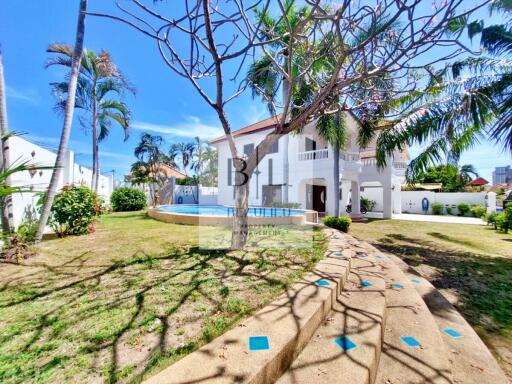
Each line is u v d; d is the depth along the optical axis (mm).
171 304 2828
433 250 8047
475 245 8844
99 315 2582
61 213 6906
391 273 4801
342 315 2877
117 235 7023
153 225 9180
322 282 3365
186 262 4461
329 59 6375
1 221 5133
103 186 18719
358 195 18031
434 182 30969
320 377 1889
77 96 13789
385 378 2174
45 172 8398
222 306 2779
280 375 1926
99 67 13648
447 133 7602
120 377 1733
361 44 3453
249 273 3885
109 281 3531
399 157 23812
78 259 4613
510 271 5938
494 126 6945
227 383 1562
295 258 4746
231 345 1974
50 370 1806
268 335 2109
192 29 3537
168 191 25766
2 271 3945
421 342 2695
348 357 2117
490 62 7156
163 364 1859
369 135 10523
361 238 10125
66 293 3125
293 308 2600
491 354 2783
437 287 4961
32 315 2582
